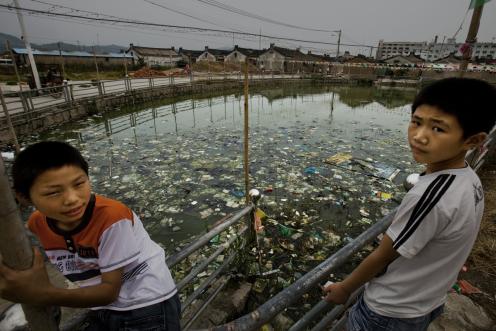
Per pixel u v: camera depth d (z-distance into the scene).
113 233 1.18
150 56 58.72
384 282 1.41
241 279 3.94
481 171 6.09
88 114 16.23
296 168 8.73
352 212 6.31
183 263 4.49
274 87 38.56
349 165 9.02
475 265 3.62
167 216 6.08
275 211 6.28
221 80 32.41
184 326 2.64
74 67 39.97
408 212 1.17
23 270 0.78
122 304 1.35
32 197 1.03
